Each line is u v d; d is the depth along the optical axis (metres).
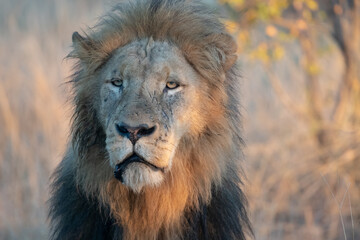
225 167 7.19
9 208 12.52
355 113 13.35
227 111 7.21
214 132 7.07
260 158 13.97
